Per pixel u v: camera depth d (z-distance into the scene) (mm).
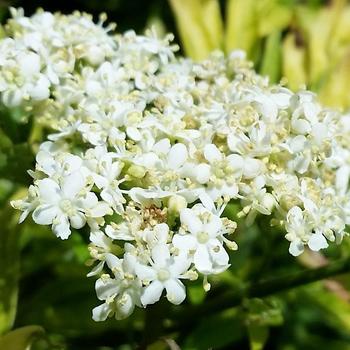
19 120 115
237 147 102
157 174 98
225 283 128
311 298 132
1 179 118
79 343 124
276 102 106
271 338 142
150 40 118
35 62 108
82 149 108
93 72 110
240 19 144
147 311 106
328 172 108
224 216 115
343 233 103
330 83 144
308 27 148
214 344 124
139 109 107
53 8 163
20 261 131
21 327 120
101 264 94
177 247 92
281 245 128
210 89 111
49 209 95
